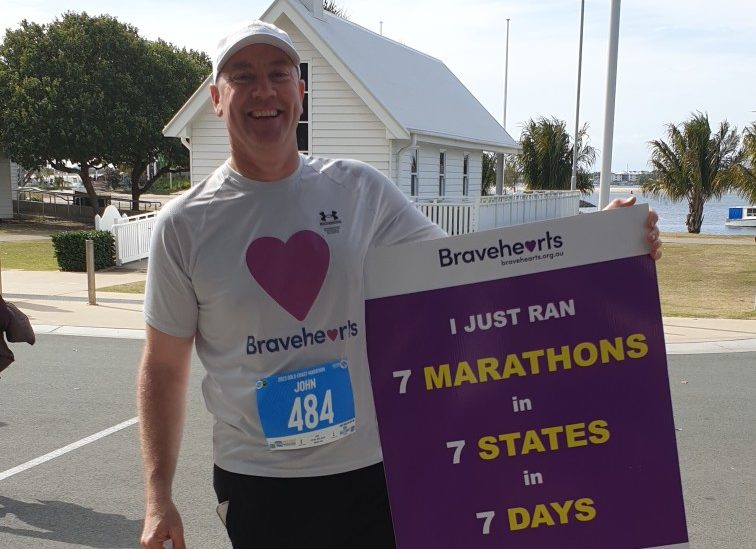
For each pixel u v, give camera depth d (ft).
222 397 7.45
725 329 33.60
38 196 163.94
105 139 108.68
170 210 7.36
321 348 7.25
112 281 48.55
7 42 109.50
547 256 7.19
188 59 120.57
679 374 25.68
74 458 17.38
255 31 7.10
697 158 116.16
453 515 7.25
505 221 68.44
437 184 69.56
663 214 236.43
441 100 76.28
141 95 112.06
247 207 7.28
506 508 7.22
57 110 106.42
